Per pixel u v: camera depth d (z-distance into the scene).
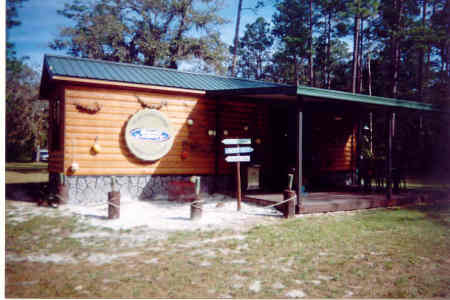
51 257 5.18
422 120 22.80
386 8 25.53
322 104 10.84
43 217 7.67
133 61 28.11
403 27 25.64
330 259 5.23
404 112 11.83
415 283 4.44
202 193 11.28
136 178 10.20
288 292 4.08
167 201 10.11
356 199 9.88
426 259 5.38
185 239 6.14
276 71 46.88
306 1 32.56
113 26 25.98
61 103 9.45
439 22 26.41
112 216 7.54
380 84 30.27
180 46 27.42
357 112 12.23
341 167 14.45
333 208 9.03
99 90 9.66
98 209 8.72
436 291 4.23
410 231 7.11
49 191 10.05
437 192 11.98
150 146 10.27
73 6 27.28
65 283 4.23
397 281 4.48
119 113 9.94
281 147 12.76
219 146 11.59
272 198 9.51
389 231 7.09
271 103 11.77
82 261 5.02
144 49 26.72
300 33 31.56
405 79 29.84
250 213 8.50
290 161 12.83
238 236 6.38
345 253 5.55
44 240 5.99
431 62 29.41
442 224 7.81
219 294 3.98
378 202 9.99
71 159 9.30
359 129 13.98
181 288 4.12
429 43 25.16
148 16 28.08
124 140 9.99
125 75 10.43
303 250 5.61
